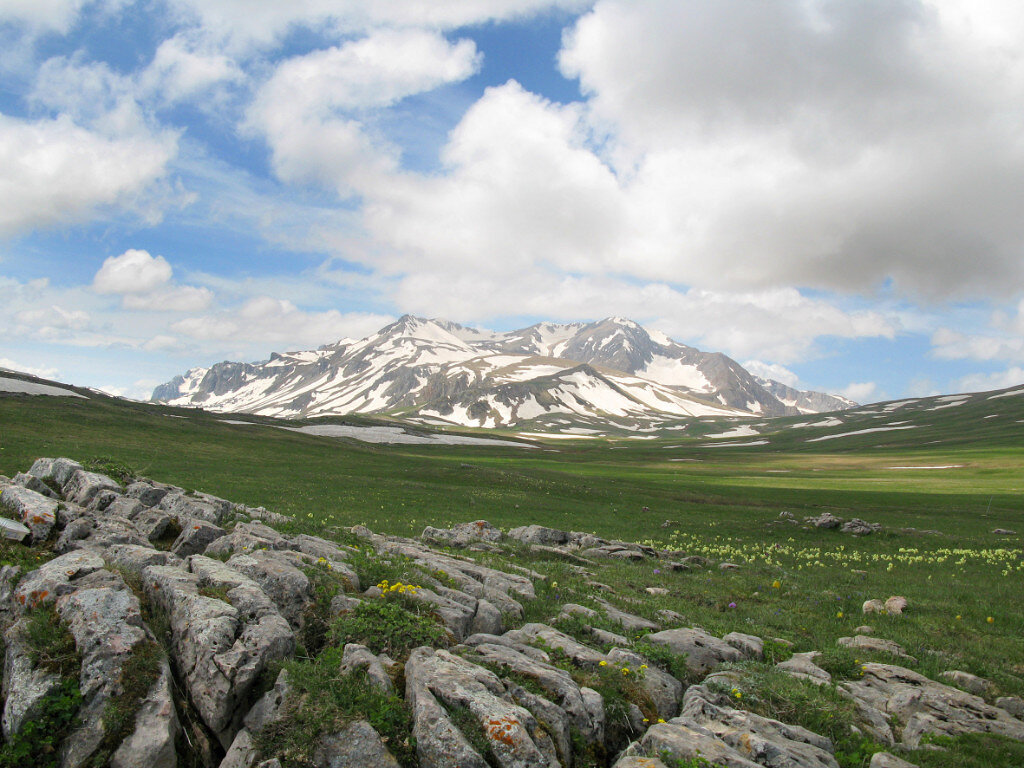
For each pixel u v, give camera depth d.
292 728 9.00
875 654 16.92
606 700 11.42
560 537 37.03
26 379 117.25
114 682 9.22
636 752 9.91
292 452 89.00
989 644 19.23
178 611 11.16
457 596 15.92
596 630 15.93
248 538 17.11
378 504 47.97
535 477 79.25
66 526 15.27
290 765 8.53
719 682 12.95
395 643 11.64
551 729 9.86
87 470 23.45
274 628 10.96
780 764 9.49
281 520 25.48
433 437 179.88
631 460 159.12
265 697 9.75
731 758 9.24
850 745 11.11
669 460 163.88
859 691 13.70
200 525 17.98
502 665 11.38
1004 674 16.06
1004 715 12.97
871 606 23.56
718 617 21.28
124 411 100.75
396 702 9.52
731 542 43.06
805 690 12.98
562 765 9.34
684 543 42.22
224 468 60.62
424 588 16.14
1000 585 29.59
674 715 12.20
